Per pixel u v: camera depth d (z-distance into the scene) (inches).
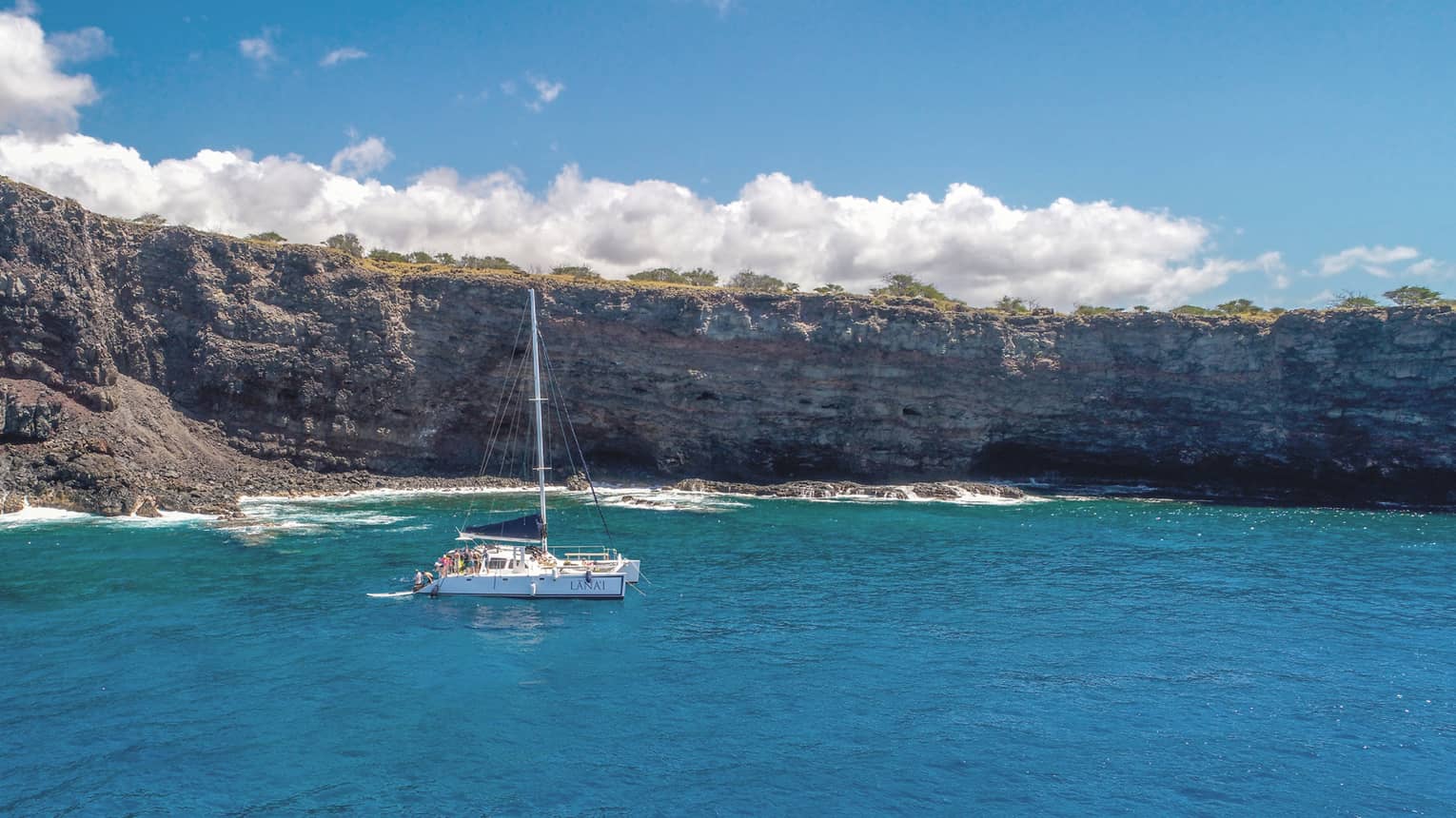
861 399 3540.8
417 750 1027.9
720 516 2751.0
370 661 1314.0
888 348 3491.6
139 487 2534.5
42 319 2751.0
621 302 3405.5
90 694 1160.8
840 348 3484.3
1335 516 2970.0
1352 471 3351.4
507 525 1743.4
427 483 3267.7
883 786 966.4
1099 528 2635.3
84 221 2928.2
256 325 3144.7
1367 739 1098.7
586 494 3228.3
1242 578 1940.2
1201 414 3508.9
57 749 1008.2
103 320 2923.2
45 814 871.1
